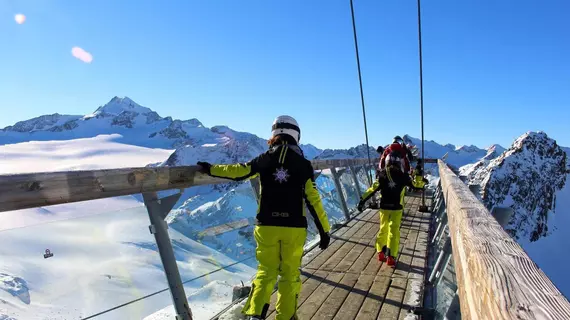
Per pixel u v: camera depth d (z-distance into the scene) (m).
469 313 1.17
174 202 2.96
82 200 2.20
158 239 2.84
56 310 2.08
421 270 4.68
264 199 2.67
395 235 4.91
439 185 9.48
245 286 3.67
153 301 2.66
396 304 3.64
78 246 2.31
